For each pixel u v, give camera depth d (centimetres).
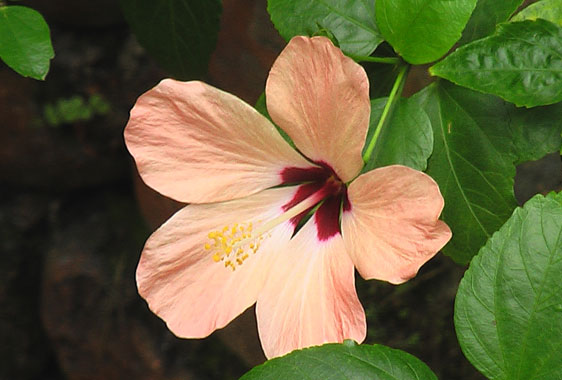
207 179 73
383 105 74
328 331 72
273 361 67
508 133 73
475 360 68
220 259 73
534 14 73
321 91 71
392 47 74
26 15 76
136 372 160
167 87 72
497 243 68
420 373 67
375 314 123
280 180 75
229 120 73
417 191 70
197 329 73
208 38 86
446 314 121
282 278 74
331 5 75
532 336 67
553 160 100
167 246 73
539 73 71
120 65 160
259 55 113
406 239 70
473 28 74
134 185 154
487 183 74
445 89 74
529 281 68
